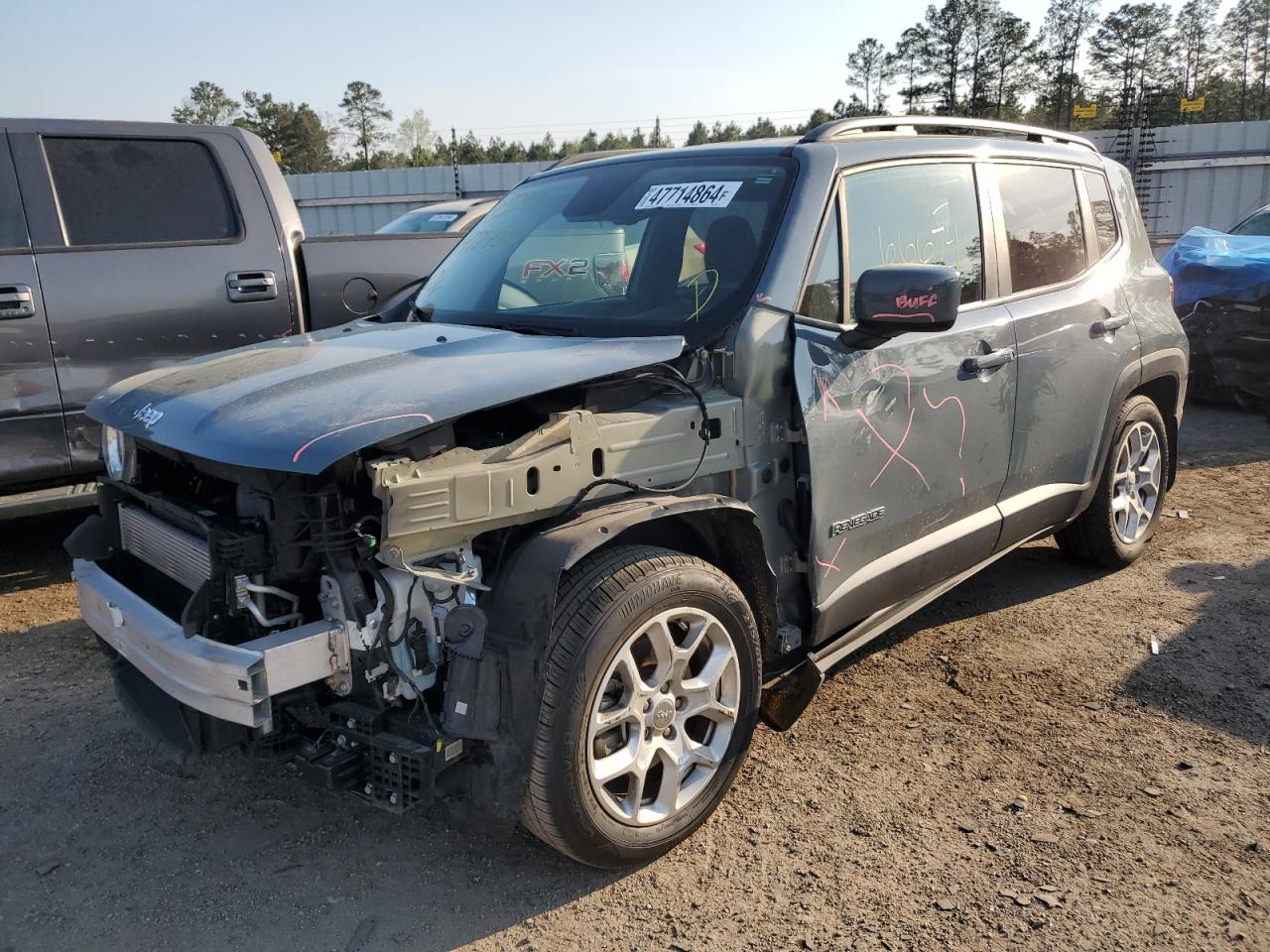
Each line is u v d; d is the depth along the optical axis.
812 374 3.07
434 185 31.09
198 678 2.43
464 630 2.36
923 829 2.95
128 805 3.16
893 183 3.56
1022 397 3.98
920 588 3.70
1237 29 101.69
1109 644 4.21
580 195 3.88
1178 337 5.08
